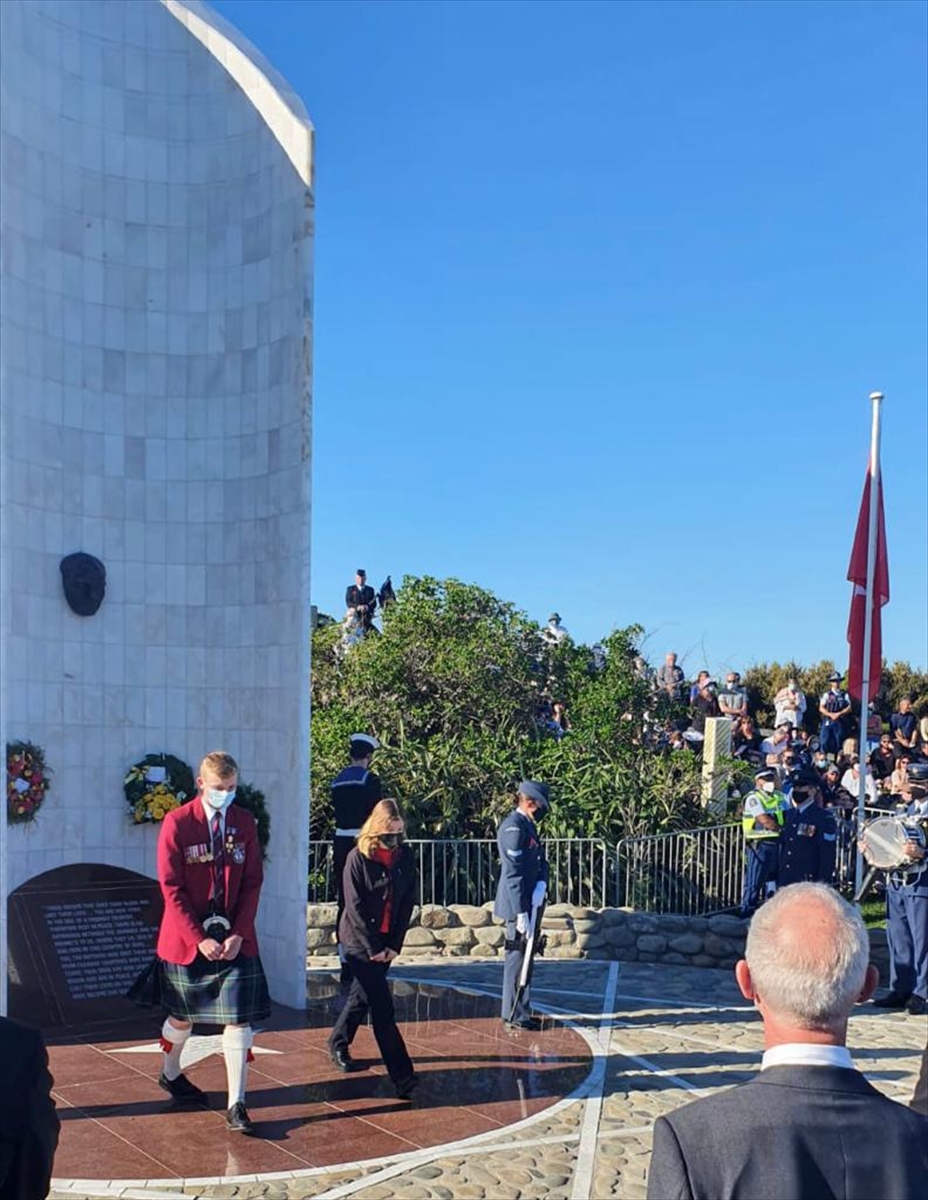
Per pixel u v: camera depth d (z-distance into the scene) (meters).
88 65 9.57
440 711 16.62
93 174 9.56
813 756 17.61
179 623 9.67
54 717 9.10
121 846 9.37
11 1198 2.52
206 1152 5.94
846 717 19.44
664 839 13.11
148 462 9.66
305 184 9.22
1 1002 7.82
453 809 14.22
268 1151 5.97
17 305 9.01
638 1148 6.11
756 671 25.09
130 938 8.85
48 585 9.12
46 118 9.29
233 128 9.77
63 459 9.27
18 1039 2.65
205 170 9.88
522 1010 8.66
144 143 9.79
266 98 9.52
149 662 9.56
